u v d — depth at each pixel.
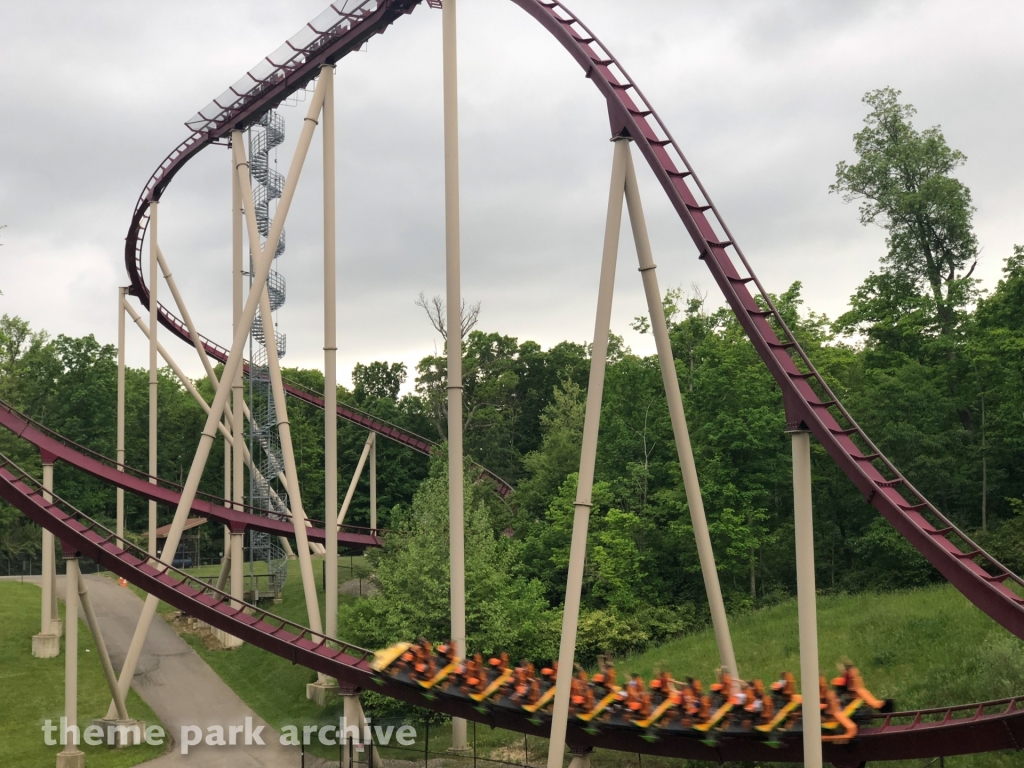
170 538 36.81
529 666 27.33
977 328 49.88
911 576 45.16
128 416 94.50
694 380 53.94
